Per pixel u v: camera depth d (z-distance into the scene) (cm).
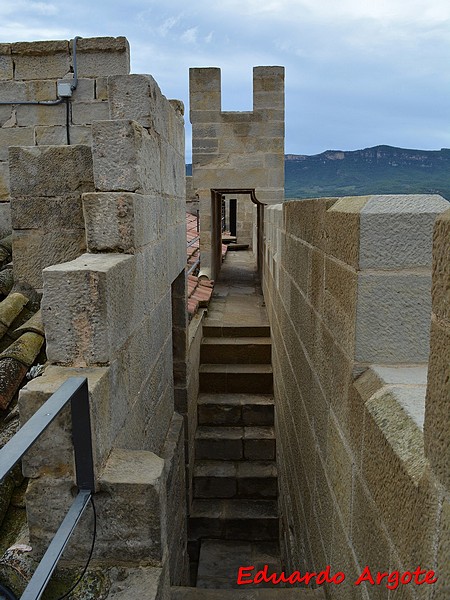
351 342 197
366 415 176
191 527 573
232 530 571
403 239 182
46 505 203
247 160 909
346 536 211
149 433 313
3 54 488
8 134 497
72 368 215
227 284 1090
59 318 214
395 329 188
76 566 206
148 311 301
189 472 560
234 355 730
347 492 208
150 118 292
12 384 278
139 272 272
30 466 201
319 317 273
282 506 518
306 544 329
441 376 109
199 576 520
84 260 236
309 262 309
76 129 495
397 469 144
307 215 317
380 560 161
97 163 253
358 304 187
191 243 1048
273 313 642
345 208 213
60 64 489
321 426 269
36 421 135
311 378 304
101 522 204
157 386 342
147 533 204
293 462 402
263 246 948
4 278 370
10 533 222
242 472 609
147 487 200
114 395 225
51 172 317
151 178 298
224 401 672
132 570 204
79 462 197
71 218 321
